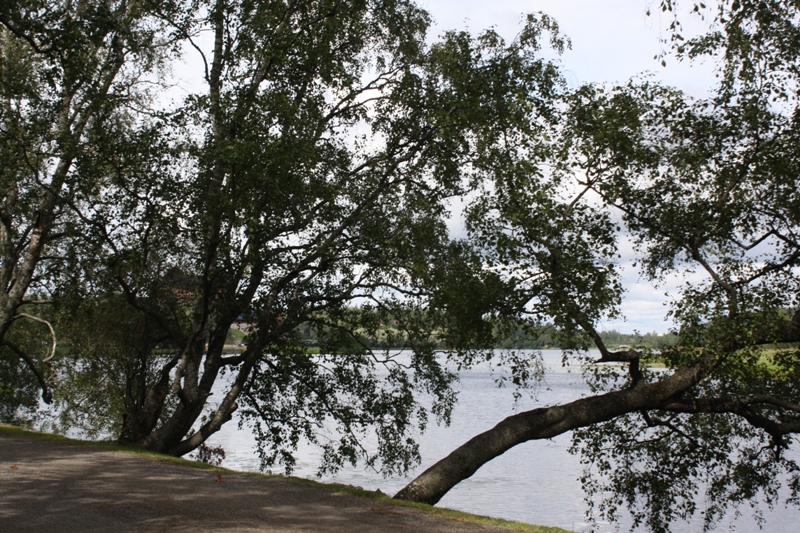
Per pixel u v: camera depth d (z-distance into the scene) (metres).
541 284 12.34
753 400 13.20
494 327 13.44
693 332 12.22
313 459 28.83
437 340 16.50
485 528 8.76
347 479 24.75
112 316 18.80
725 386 14.02
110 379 20.86
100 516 7.88
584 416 13.22
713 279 13.30
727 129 13.16
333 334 18.08
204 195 14.99
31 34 15.59
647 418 15.16
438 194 16.19
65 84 16.05
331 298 17.12
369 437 34.72
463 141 15.51
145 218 14.74
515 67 15.43
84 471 11.32
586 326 11.82
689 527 20.41
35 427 29.50
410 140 16.52
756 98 12.53
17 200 19.16
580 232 12.16
